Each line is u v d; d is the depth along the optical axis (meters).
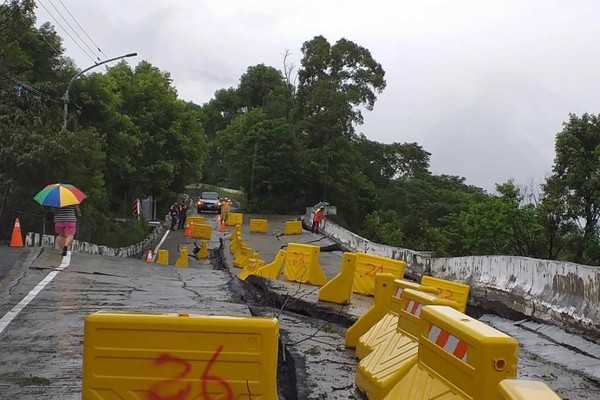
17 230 20.16
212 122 114.56
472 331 3.86
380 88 70.00
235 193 96.12
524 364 8.44
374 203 71.06
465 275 15.87
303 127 67.50
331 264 23.45
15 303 10.80
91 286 13.41
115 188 47.31
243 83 111.06
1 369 6.76
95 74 35.19
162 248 35.41
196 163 59.16
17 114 24.66
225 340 4.25
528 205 34.03
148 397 4.23
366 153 85.62
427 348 4.61
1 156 23.45
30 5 16.41
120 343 4.26
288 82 80.50
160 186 51.03
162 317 4.27
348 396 6.20
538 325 11.34
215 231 43.75
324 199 66.69
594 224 29.59
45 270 15.21
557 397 2.73
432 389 4.30
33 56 31.19
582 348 9.43
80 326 9.04
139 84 49.75
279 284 13.62
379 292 8.28
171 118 52.22
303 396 6.18
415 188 76.44
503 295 13.20
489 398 3.61
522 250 32.50
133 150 43.66
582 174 29.22
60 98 29.02
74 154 24.69
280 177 65.44
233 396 4.23
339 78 69.25
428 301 5.46
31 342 8.03
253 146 66.38
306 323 10.48
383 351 6.17
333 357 7.87
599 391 7.22
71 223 17.77
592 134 29.62
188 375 4.24
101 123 36.00
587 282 10.58
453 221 47.50
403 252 21.80
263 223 39.50
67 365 6.95
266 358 4.25
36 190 24.27
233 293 14.27
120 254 29.22
